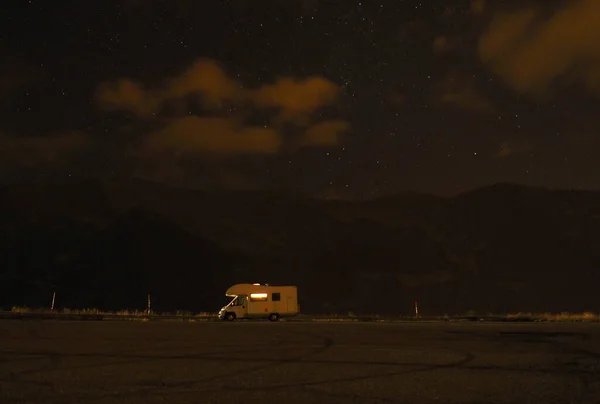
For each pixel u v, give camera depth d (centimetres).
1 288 7281
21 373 1413
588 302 8419
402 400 1098
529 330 2758
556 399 1114
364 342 2170
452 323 3366
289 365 1558
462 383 1286
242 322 3478
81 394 1151
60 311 4631
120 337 2344
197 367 1519
